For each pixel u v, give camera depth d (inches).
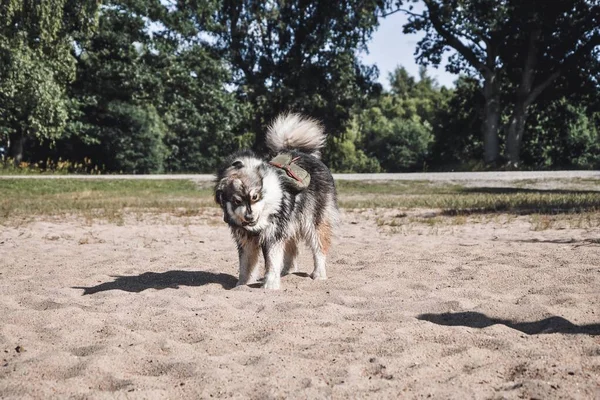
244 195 256.4
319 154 318.7
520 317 216.8
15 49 1251.8
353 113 2062.0
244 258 284.0
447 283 277.7
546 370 157.6
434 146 2308.1
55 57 1390.3
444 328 200.4
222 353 182.4
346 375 158.2
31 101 1358.3
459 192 1098.7
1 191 1053.8
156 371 165.9
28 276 315.9
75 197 976.9
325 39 1878.7
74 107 1663.4
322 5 1878.7
